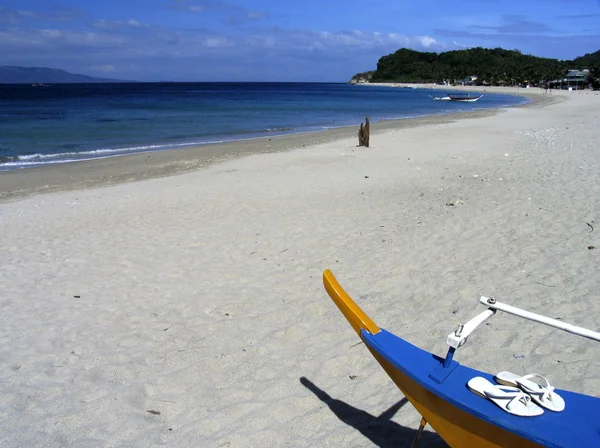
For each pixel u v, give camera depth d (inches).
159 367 192.1
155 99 2844.5
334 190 474.6
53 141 936.9
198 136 1027.3
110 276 282.5
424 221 354.0
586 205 358.3
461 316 216.7
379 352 136.9
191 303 245.0
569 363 177.0
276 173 579.8
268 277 272.4
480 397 121.9
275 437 151.6
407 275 263.4
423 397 129.0
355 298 241.6
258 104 2333.9
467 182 480.4
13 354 204.7
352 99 3058.6
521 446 111.7
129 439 153.2
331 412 163.2
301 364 190.7
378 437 150.4
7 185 564.1
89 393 177.5
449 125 1171.9
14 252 328.2
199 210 417.1
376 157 674.8
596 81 4498.0
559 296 226.2
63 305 247.6
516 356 183.9
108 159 728.3
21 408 170.4
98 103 2315.5
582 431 111.6
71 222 397.1
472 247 295.3
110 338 215.2
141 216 405.4
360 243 317.7
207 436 153.1
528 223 329.1
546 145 701.9
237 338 210.8
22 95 3398.1
